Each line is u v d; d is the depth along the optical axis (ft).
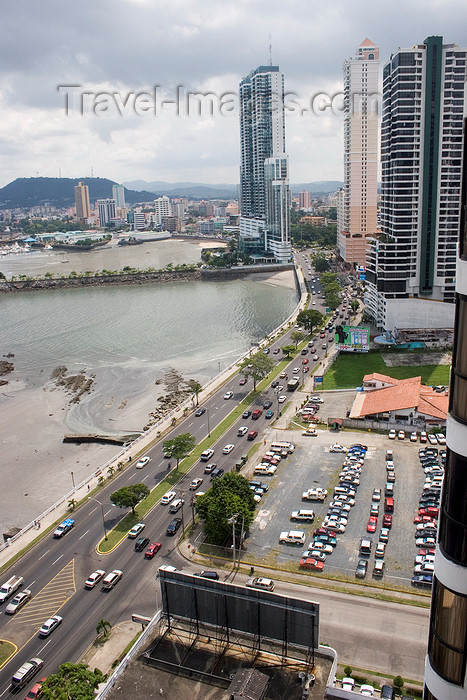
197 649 162.91
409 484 443.32
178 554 378.32
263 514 415.23
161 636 169.27
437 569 111.75
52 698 233.14
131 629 314.76
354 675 271.49
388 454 485.56
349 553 366.02
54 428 641.81
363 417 555.69
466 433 99.96
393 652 285.84
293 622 161.07
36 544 400.47
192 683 150.41
